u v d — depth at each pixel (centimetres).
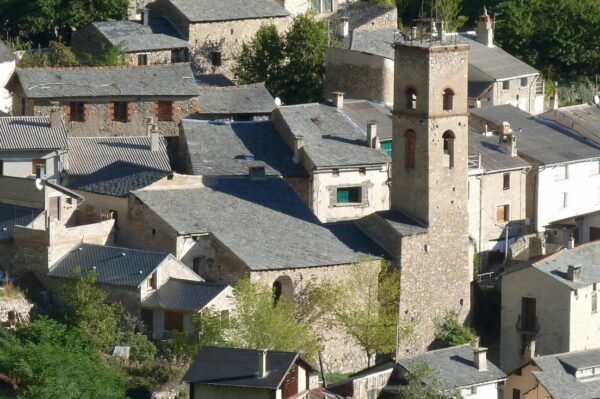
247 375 16538
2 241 19112
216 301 18362
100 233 19350
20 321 18362
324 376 18875
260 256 19075
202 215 19438
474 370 18250
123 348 17975
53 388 16862
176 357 17962
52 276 18788
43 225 19125
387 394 18075
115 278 18538
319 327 19275
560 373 18525
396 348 19350
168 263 18662
